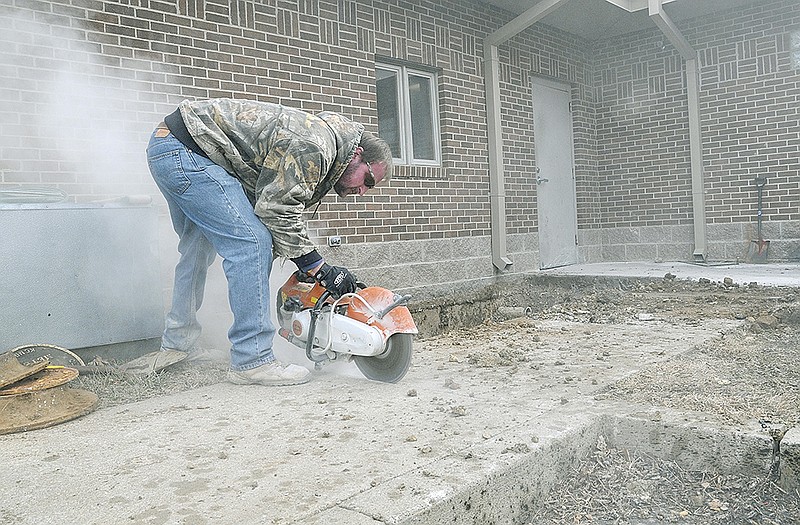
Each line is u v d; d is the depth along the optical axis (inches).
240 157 146.1
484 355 181.5
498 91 336.5
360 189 155.0
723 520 101.0
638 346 186.7
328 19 260.8
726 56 369.4
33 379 128.4
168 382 154.9
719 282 287.7
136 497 89.1
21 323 157.9
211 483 93.3
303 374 150.1
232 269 147.2
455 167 318.3
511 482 98.7
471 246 324.8
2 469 100.8
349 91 268.5
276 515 82.7
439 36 311.3
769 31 356.5
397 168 288.0
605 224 415.8
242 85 231.9
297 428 117.4
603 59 410.9
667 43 388.2
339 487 90.8
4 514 84.8
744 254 368.8
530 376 154.3
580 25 386.0
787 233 354.9
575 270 358.0
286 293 156.9
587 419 119.5
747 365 162.2
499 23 343.9
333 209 263.1
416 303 280.5
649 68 395.2
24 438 115.9
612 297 288.2
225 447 108.4
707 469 113.4
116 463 102.3
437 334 247.9
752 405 126.3
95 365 162.6
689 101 377.4
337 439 110.9
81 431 119.4
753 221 365.4
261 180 143.9
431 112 315.3
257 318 149.1
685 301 266.7
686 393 135.8
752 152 363.9
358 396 138.7
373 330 141.7
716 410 123.6
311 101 254.2
